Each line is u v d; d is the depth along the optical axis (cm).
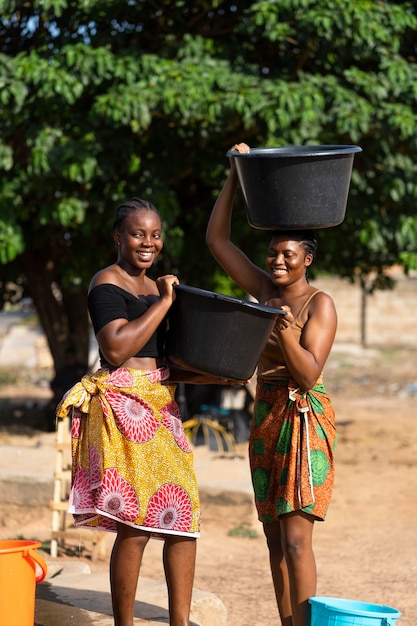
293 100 1141
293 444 450
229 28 1345
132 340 428
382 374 2848
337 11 1144
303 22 1151
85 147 1198
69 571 662
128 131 1245
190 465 457
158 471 442
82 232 1349
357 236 1371
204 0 1274
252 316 427
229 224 507
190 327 430
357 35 1165
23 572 432
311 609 433
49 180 1232
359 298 3572
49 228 1364
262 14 1169
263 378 471
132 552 447
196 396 1484
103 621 521
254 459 471
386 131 1203
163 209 1259
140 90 1159
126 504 435
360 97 1206
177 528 446
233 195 503
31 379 2797
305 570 446
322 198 446
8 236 1239
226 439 1256
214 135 1235
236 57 1280
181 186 1452
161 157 1298
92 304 442
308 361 441
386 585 787
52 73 1141
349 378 2772
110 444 436
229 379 438
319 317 458
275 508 460
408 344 3512
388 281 1708
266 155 439
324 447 457
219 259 505
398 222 1312
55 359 1656
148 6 1293
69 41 1233
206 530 970
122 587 449
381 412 2086
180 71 1170
